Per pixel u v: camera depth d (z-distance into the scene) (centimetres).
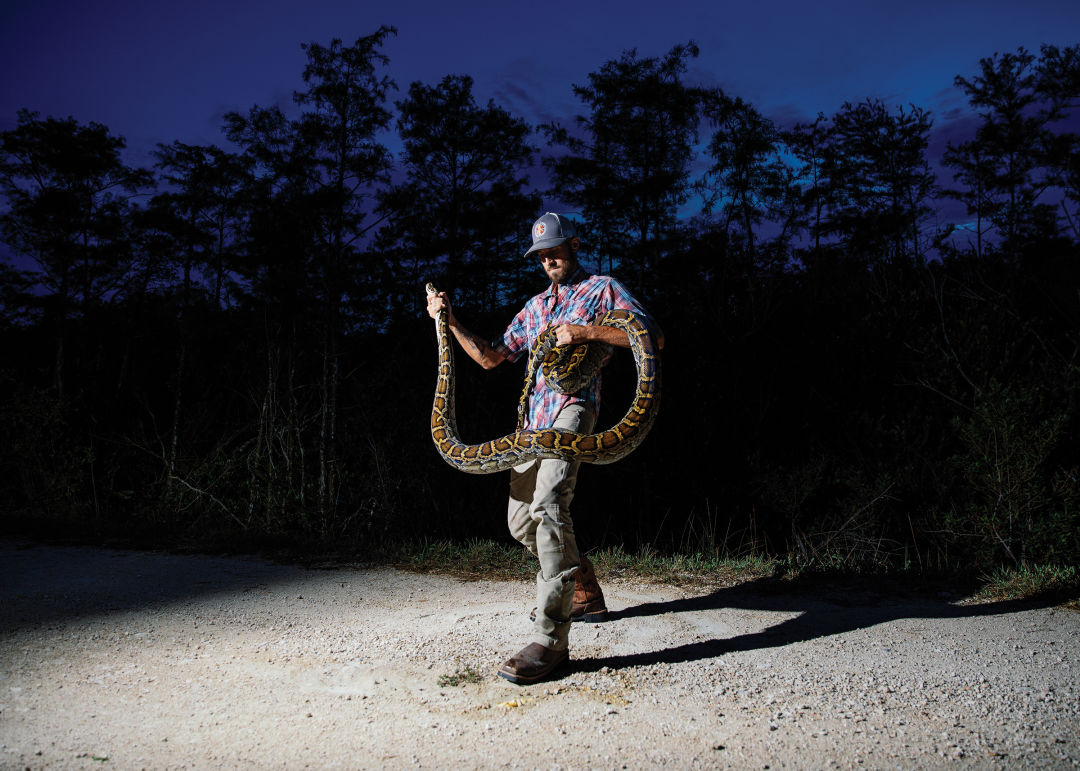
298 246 1049
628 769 250
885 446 835
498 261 2000
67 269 1445
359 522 912
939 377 809
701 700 314
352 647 391
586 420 384
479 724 290
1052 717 291
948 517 686
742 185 2266
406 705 310
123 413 1192
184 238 1609
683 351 998
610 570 596
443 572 600
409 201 1123
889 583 543
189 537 768
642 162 2038
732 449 928
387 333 1188
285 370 1059
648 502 923
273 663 366
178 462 1022
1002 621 436
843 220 2797
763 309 994
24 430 1075
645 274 1911
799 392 943
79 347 1327
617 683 335
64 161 1466
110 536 772
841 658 369
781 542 849
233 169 1197
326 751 265
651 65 2031
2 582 555
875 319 938
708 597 505
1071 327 827
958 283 915
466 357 1070
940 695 317
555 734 280
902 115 3114
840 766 251
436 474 973
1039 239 1464
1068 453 713
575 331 368
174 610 477
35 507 1034
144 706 308
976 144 2770
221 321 1166
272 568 620
